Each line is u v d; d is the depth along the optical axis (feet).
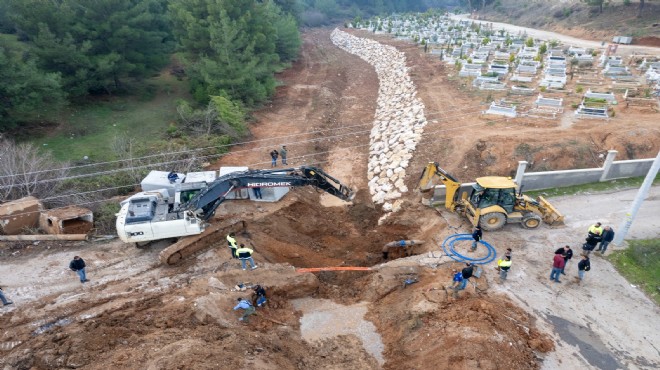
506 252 51.75
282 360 39.27
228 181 57.41
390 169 83.51
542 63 133.39
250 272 52.11
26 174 69.26
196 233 57.36
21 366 37.27
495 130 86.79
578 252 56.49
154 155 85.61
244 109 116.98
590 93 100.53
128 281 51.88
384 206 74.79
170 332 40.78
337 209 76.95
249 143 104.06
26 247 59.93
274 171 59.26
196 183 60.59
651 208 65.05
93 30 122.11
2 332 42.45
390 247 60.59
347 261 60.95
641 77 117.08
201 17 131.03
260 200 71.36
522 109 97.86
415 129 94.07
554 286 50.60
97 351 38.52
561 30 210.18
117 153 87.81
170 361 34.58
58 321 43.88
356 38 244.42
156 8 159.43
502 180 60.95
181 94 141.49
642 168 73.00
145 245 59.77
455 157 79.92
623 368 39.93
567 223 62.49
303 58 207.00
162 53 151.53
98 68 119.34
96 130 109.40
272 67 144.05
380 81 164.86
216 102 105.70
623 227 56.24
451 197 64.18
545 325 44.68
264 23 141.69
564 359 40.47
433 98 113.50
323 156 98.73
